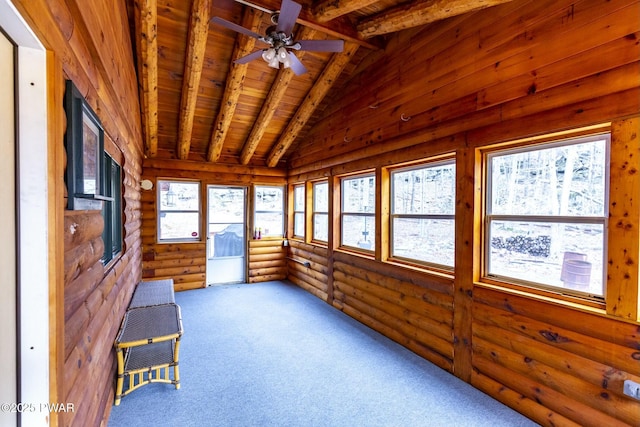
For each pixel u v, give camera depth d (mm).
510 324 2457
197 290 5848
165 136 5270
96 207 1929
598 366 1963
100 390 2002
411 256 3629
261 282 6527
